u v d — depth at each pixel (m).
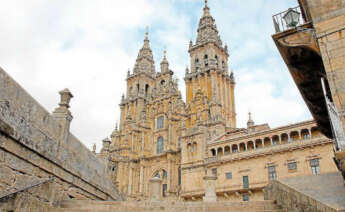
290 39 14.21
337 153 10.55
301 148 43.06
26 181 13.84
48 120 16.44
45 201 13.91
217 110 64.19
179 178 63.50
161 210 14.15
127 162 73.50
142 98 82.81
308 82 16.69
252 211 14.03
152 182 27.36
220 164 50.50
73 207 15.56
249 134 49.34
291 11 14.71
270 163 45.19
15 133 13.09
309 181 15.72
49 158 15.97
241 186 46.66
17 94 13.59
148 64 90.69
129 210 14.41
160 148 71.25
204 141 55.31
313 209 11.41
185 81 74.94
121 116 84.75
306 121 43.91
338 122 11.64
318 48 13.61
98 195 23.44
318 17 13.59
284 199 14.41
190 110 68.75
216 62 74.94
